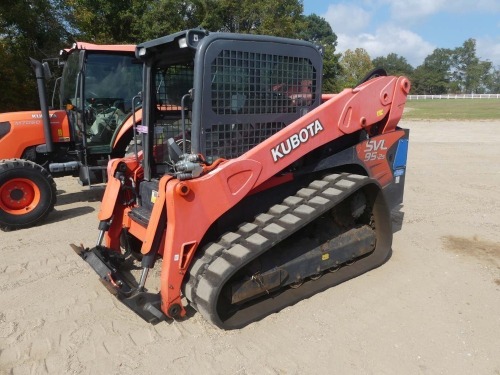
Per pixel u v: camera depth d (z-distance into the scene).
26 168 5.86
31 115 6.65
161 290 3.31
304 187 4.04
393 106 4.41
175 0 21.50
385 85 4.29
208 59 3.32
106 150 6.94
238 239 3.42
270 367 2.92
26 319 3.55
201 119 3.38
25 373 2.90
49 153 6.89
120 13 21.38
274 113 3.79
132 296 3.28
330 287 3.96
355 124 4.04
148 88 3.97
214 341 3.21
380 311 3.58
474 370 2.87
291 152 3.60
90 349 3.14
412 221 5.92
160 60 3.91
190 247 3.26
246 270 3.43
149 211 3.95
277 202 3.92
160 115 4.16
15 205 5.89
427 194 7.43
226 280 3.12
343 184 3.87
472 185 8.07
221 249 3.34
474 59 113.19
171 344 3.18
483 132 17.38
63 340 3.26
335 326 3.38
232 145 3.59
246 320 3.38
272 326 3.38
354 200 4.10
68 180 8.87
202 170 3.24
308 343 3.17
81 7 16.88
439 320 3.45
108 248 4.14
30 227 5.93
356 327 3.36
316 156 4.10
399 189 4.95
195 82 3.33
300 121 3.63
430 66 113.62
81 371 2.91
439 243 5.09
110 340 3.24
